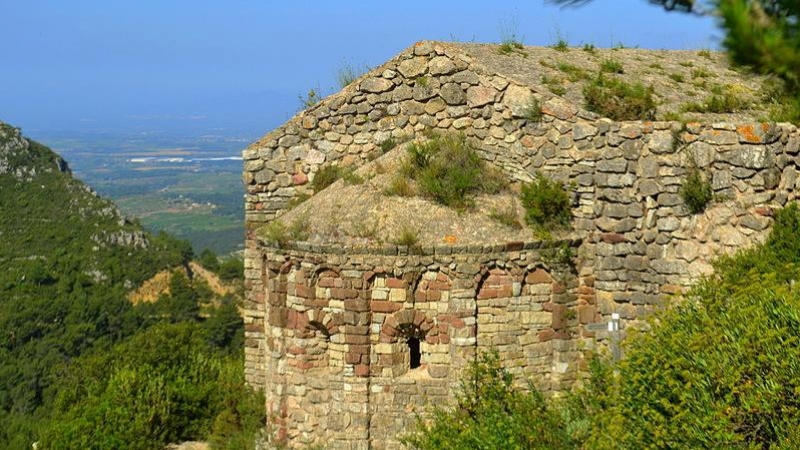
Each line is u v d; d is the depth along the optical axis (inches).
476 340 641.6
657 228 629.9
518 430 554.9
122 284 2381.9
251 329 792.3
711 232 609.0
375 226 648.4
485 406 594.2
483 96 701.3
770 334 435.5
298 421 681.0
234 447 748.6
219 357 986.7
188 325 1047.6
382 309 644.7
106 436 808.3
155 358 938.7
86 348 1936.5
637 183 635.5
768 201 594.6
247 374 797.2
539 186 661.9
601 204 649.0
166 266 2581.2
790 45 249.0
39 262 2299.5
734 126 602.5
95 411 831.7
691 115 699.4
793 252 567.5
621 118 682.8
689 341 474.3
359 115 757.9
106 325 2105.1
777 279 534.0
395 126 746.2
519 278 643.5
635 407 483.5
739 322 464.4
